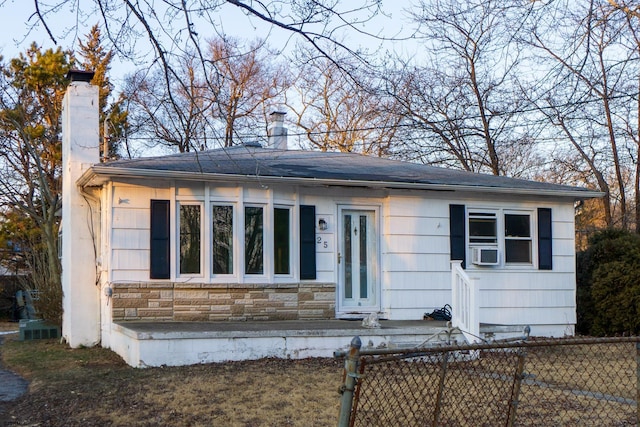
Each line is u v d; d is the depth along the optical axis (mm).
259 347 10578
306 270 12961
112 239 11734
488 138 25547
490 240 14430
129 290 11758
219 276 12250
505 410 5934
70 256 12711
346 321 12797
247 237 12508
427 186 13516
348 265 13547
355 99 26766
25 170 23312
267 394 8055
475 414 6055
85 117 12898
